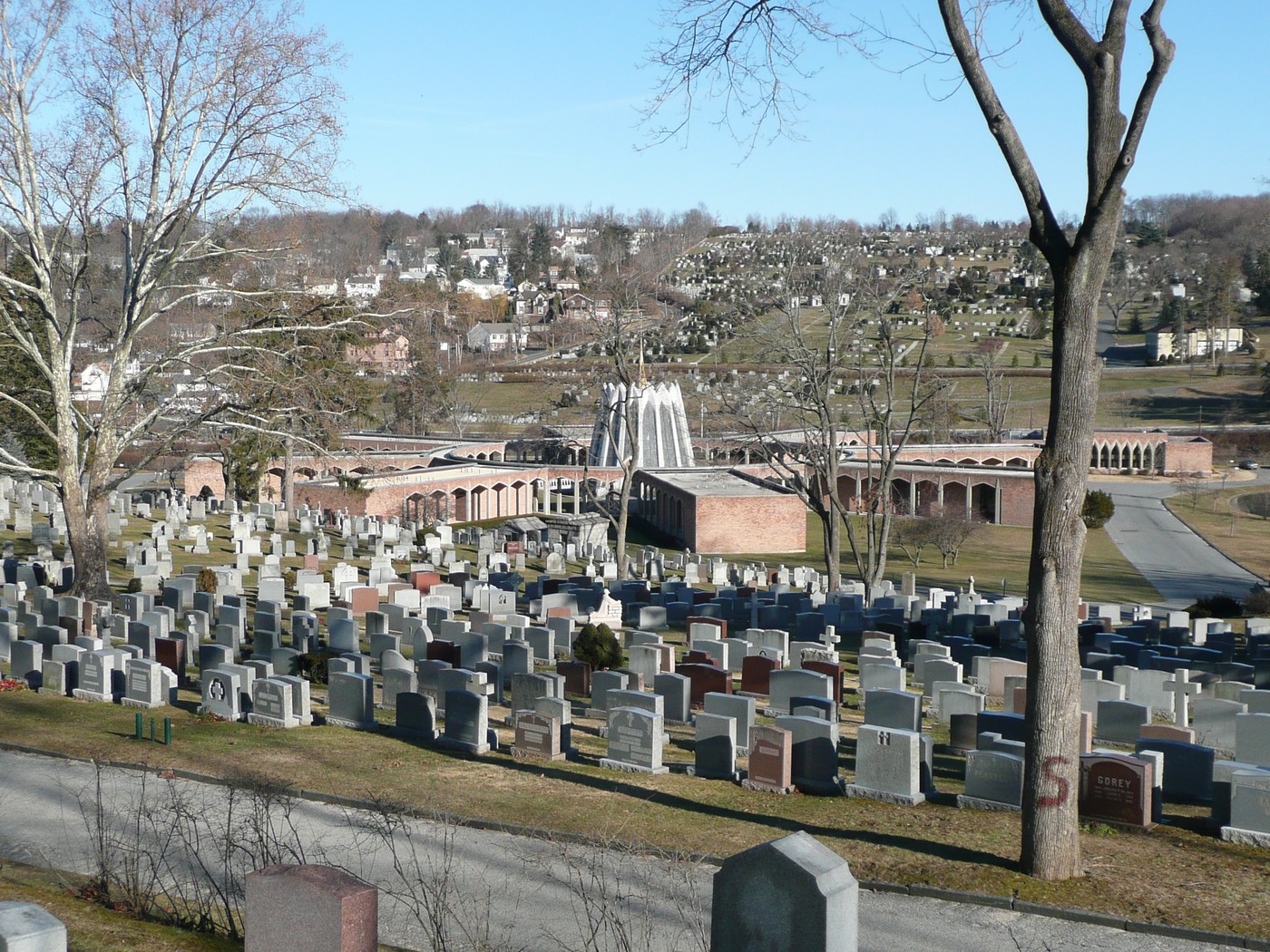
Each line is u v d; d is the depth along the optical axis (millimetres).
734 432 94938
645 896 13352
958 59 13391
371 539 55219
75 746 19469
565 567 53719
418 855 14672
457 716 20078
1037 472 13703
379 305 41938
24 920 7512
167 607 30578
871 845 15039
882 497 46688
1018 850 14789
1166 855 14750
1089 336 13406
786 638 30344
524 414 118125
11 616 28562
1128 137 12844
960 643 31328
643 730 18828
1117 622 39000
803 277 75125
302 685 21562
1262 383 129375
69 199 32844
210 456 68938
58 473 34375
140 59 31844
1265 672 27359
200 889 13164
